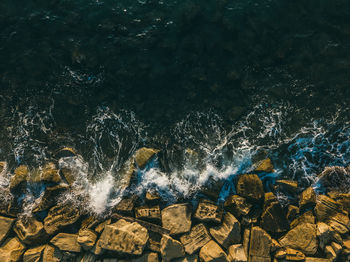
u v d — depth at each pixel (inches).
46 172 426.0
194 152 446.9
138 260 379.9
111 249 374.9
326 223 409.4
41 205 407.8
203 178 431.2
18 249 387.5
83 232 390.3
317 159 450.0
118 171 438.6
